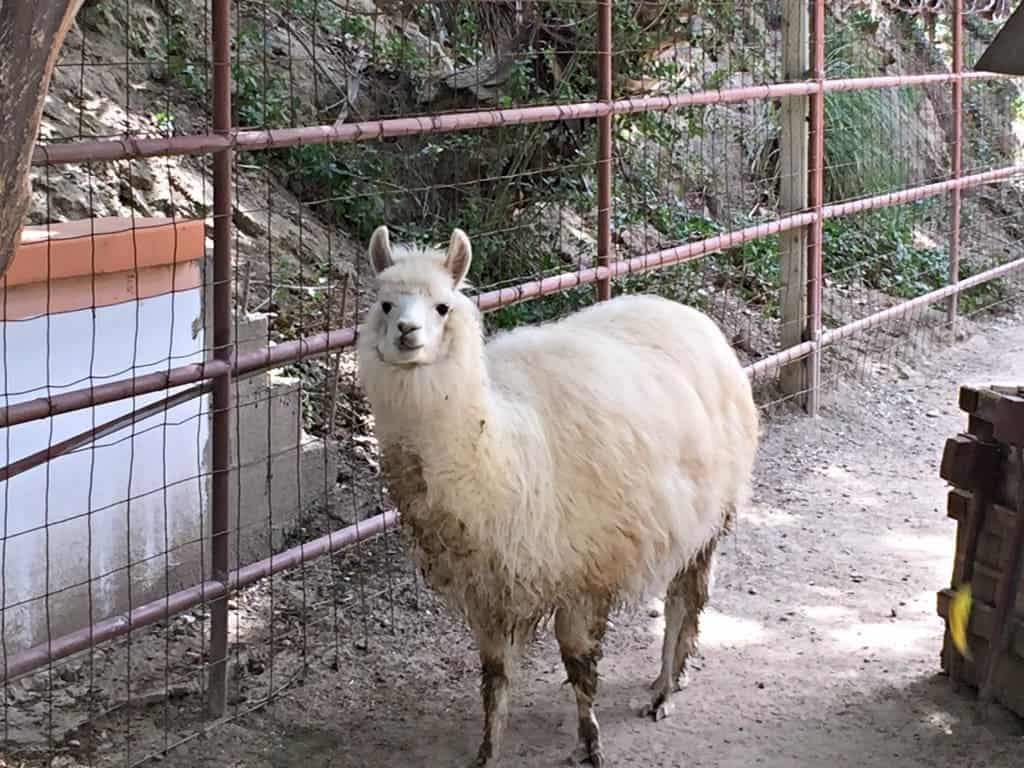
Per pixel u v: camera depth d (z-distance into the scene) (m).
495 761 4.75
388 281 4.30
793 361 8.14
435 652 5.49
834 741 4.91
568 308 8.08
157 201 7.30
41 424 4.99
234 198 7.64
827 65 11.47
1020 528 4.85
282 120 7.83
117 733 4.84
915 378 9.19
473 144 8.20
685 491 4.75
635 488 4.56
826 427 8.05
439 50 8.84
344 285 6.59
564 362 4.61
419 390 4.24
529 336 4.74
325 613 5.65
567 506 4.47
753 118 11.52
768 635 5.64
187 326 5.49
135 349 5.00
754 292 9.70
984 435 5.04
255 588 5.73
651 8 8.64
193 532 5.62
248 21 8.33
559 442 4.48
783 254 8.12
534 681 5.30
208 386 4.91
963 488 5.07
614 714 5.07
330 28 8.64
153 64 8.00
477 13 8.91
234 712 5.00
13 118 3.26
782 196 8.09
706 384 4.98
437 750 4.86
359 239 8.15
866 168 11.47
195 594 4.84
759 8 11.60
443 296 4.27
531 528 4.39
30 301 4.87
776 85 7.50
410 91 8.40
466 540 4.39
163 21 8.31
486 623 4.60
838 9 12.91
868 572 6.22
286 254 7.57
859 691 5.21
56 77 7.45
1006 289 11.71
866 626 5.71
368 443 6.68
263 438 5.89
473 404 4.29
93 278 4.79
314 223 7.98
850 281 10.49
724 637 5.62
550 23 8.38
